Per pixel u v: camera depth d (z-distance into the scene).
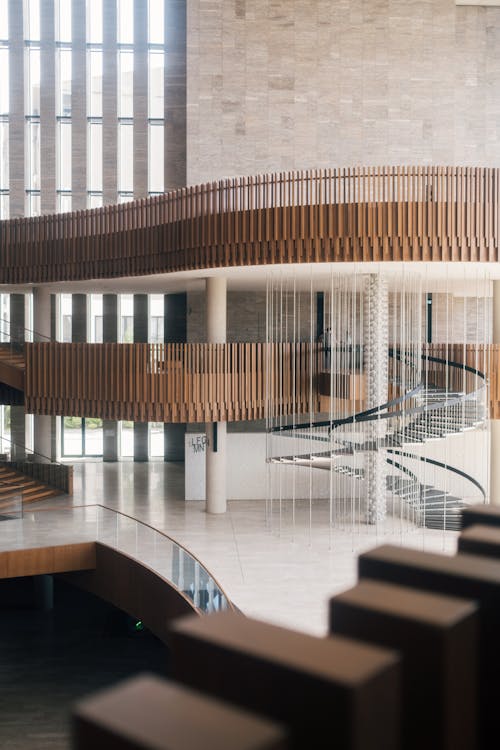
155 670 20.30
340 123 25.62
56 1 28.78
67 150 29.25
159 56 28.97
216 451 22.55
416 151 25.75
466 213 17.28
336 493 25.05
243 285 25.06
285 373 21.45
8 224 24.70
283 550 18.52
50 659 20.92
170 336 30.75
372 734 0.81
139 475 28.36
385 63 25.55
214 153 25.53
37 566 18.02
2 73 28.95
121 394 21.30
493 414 20.52
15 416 31.11
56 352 22.28
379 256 17.55
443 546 18.41
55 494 24.59
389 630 0.94
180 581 15.06
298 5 25.44
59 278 23.69
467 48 26.16
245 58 25.47
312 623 13.58
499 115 26.20
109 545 18.20
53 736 17.03
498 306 22.27
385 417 18.42
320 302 27.31
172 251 20.36
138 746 0.72
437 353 22.06
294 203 18.19
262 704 0.85
